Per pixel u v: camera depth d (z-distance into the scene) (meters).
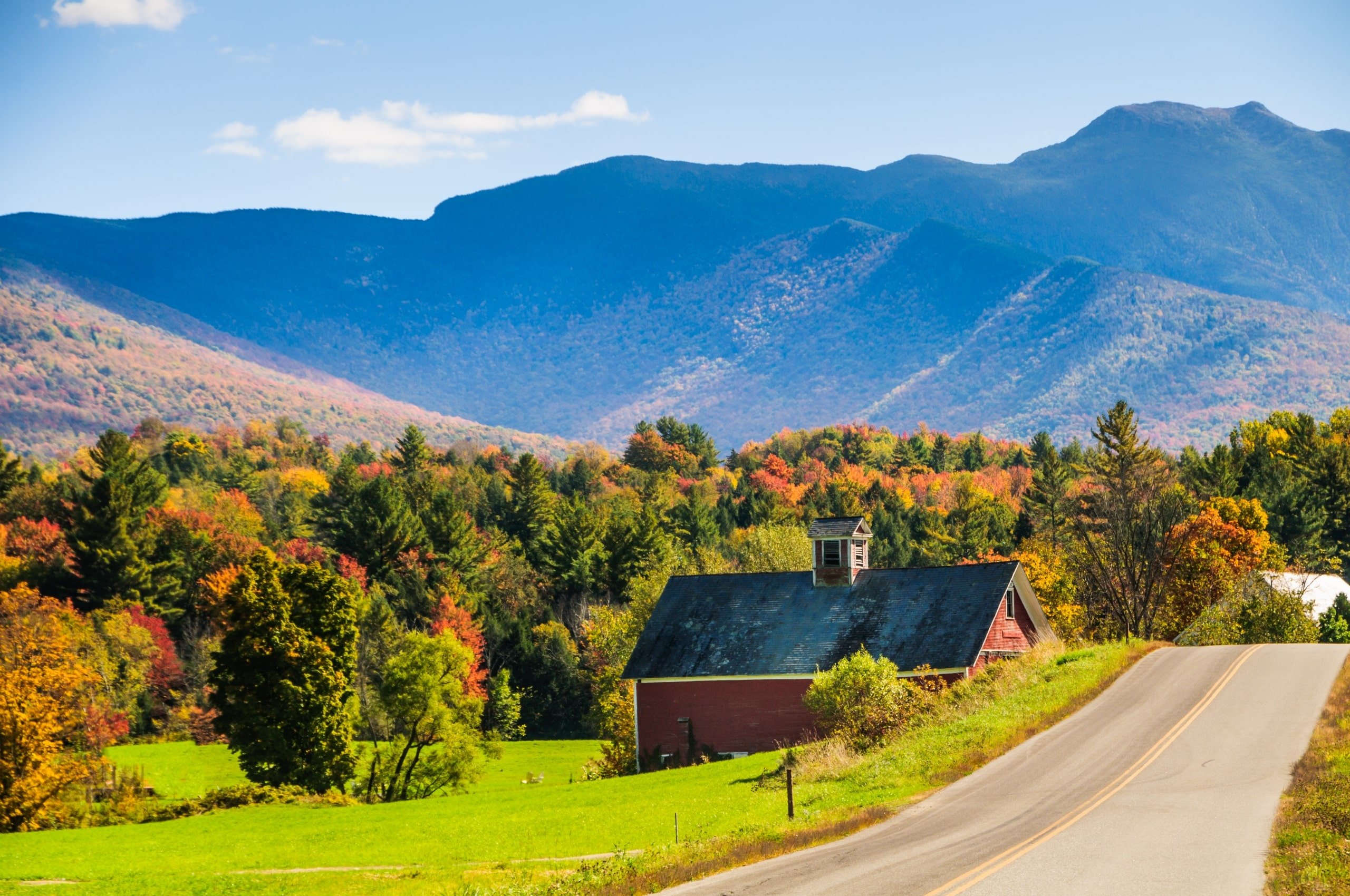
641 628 111.69
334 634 91.00
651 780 72.56
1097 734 51.72
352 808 75.12
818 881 31.58
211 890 47.34
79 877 51.62
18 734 77.12
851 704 64.50
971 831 37.03
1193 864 31.27
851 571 86.25
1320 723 50.34
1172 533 113.19
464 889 40.16
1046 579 120.19
